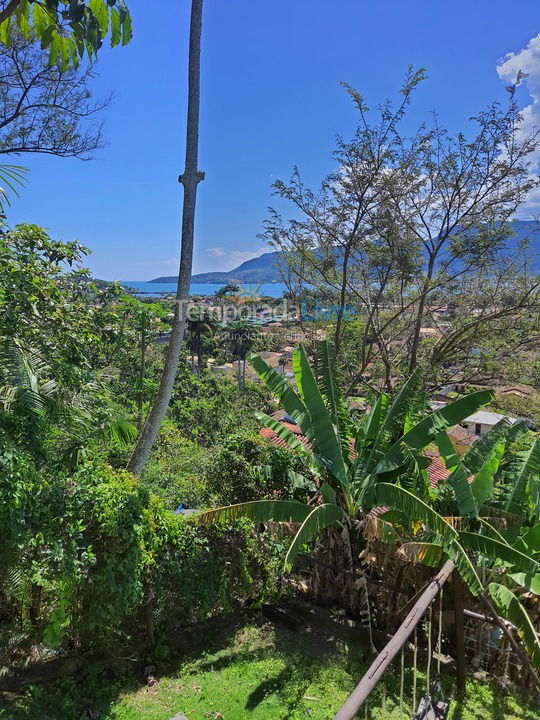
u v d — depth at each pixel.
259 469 7.57
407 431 7.22
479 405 6.34
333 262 15.11
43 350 6.56
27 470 4.62
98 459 7.10
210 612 6.55
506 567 5.75
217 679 5.43
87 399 6.64
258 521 6.50
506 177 13.56
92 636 5.29
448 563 4.84
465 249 13.91
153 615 5.83
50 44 2.63
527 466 6.63
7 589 4.39
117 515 5.01
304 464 7.77
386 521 6.29
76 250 8.20
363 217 13.85
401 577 6.21
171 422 17.77
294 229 14.93
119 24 2.59
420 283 14.80
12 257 6.52
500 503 6.63
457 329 15.45
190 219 7.60
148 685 5.21
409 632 3.35
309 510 6.46
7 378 5.48
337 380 7.90
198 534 6.05
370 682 2.69
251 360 7.62
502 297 15.02
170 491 9.40
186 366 26.91
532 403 15.86
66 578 4.67
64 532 4.72
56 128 9.86
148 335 13.55
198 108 7.48
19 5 2.59
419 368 7.32
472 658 5.77
